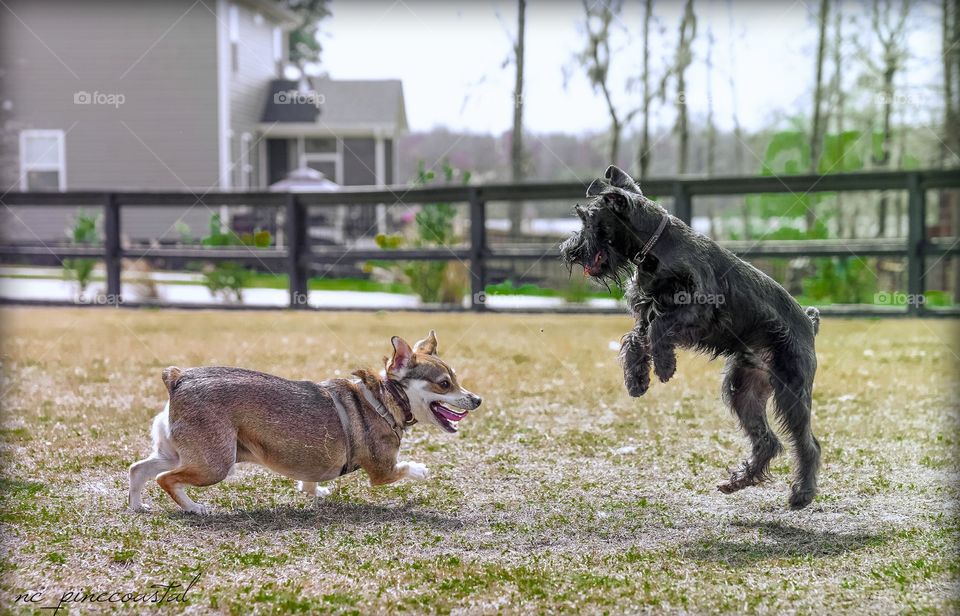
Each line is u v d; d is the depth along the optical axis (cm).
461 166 2083
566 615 273
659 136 1880
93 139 2034
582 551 346
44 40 1998
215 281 1271
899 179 1027
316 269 1529
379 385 407
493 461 487
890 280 1402
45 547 331
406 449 509
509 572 312
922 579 307
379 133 2195
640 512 402
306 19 2270
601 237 419
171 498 385
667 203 1366
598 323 1029
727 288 401
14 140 2033
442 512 399
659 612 276
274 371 687
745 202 1891
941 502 411
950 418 579
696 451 507
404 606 278
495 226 2086
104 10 1986
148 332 927
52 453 472
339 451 392
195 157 2022
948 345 866
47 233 2025
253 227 1884
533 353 822
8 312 1140
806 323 421
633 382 425
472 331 953
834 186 1046
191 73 1995
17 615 267
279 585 297
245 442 381
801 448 406
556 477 459
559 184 1112
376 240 1480
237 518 384
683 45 1619
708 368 774
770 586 300
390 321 1036
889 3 1638
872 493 428
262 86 2234
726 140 2231
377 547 347
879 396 648
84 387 650
